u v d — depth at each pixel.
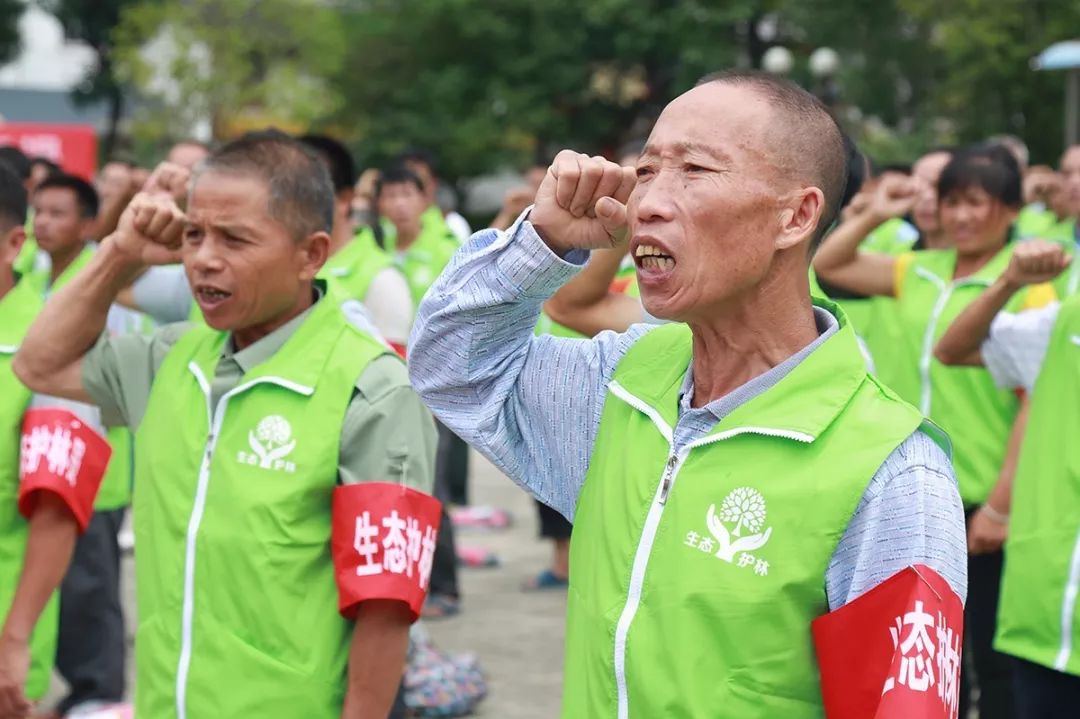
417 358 2.31
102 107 32.38
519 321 2.25
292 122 24.42
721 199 1.92
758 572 1.90
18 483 3.78
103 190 7.13
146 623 2.97
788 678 1.90
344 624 2.92
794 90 1.99
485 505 10.05
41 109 32.84
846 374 1.96
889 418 1.93
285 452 2.92
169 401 3.04
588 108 28.77
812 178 1.96
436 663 5.59
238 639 2.87
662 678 1.93
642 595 1.99
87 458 3.47
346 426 2.94
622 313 3.07
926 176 6.41
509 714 5.52
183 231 3.01
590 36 27.34
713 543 1.94
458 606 7.11
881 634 1.82
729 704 1.90
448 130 27.44
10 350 3.80
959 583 1.87
